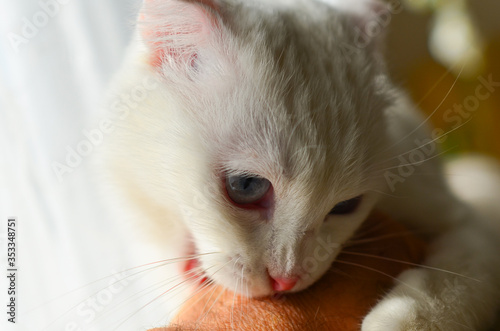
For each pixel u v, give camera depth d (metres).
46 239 0.31
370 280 0.30
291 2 0.32
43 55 0.32
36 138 0.31
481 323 0.30
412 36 0.50
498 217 0.36
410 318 0.28
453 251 0.32
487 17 0.50
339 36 0.31
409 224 0.36
